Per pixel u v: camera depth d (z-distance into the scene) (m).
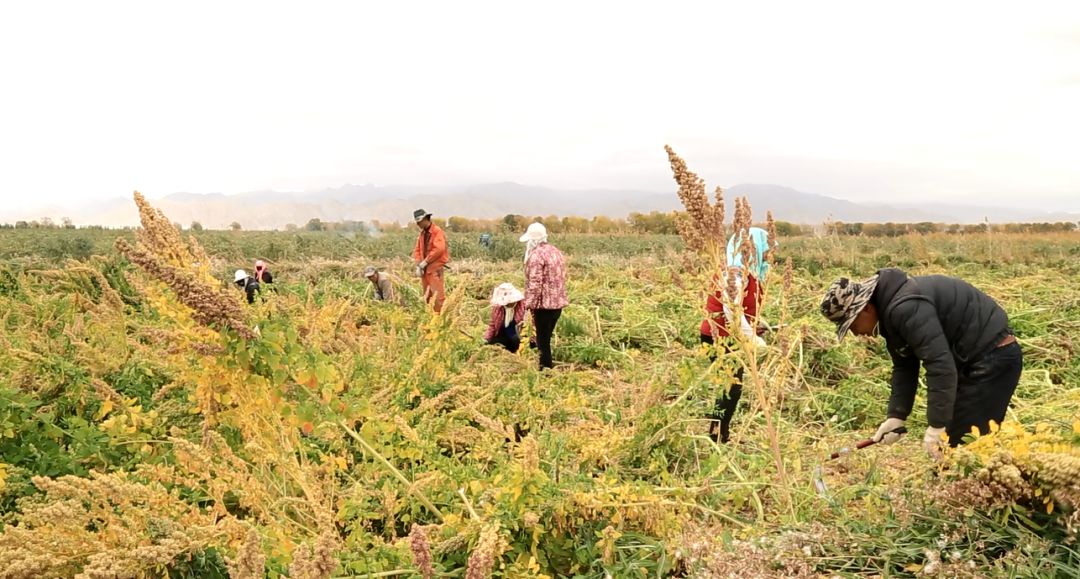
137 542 2.59
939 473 3.15
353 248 21.45
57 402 4.41
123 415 3.96
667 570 3.18
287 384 3.14
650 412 4.47
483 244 20.89
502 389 5.08
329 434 3.90
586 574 3.18
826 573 2.97
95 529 3.12
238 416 3.34
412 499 3.50
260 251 19.81
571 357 8.34
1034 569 2.60
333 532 3.01
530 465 3.13
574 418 5.14
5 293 8.78
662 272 12.73
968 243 20.22
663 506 3.41
